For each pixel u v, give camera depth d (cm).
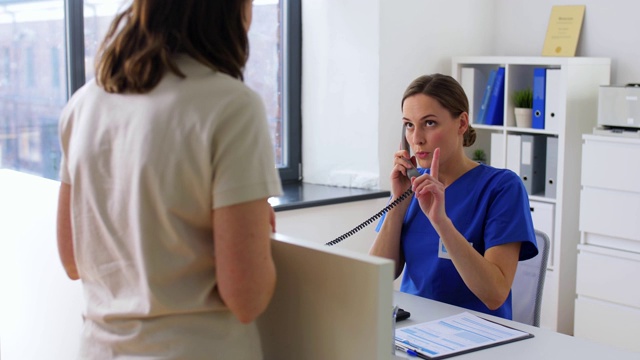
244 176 117
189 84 119
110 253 129
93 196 129
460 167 229
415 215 234
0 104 342
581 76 392
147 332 123
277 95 436
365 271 126
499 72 418
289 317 142
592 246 379
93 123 128
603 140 367
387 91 413
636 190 359
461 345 186
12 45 342
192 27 123
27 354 236
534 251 220
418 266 231
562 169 391
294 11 429
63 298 218
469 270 207
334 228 400
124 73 123
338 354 133
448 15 441
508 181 222
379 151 413
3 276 250
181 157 118
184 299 122
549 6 439
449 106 219
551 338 193
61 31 356
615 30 412
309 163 440
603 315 377
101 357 129
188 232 121
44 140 358
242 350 128
